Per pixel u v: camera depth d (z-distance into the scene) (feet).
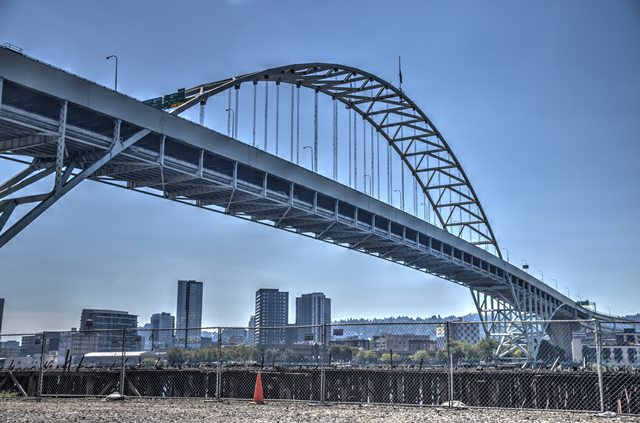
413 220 274.16
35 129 126.21
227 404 71.87
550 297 485.97
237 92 208.54
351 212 237.45
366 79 279.28
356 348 211.20
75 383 133.08
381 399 141.59
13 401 78.33
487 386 138.82
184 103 181.98
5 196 134.31
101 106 135.13
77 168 150.71
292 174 195.42
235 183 174.40
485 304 424.87
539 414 59.67
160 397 80.89
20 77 120.06
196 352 169.89
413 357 212.64
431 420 53.98
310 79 254.27
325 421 53.16
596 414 59.62
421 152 350.02
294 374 135.74
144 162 150.10
